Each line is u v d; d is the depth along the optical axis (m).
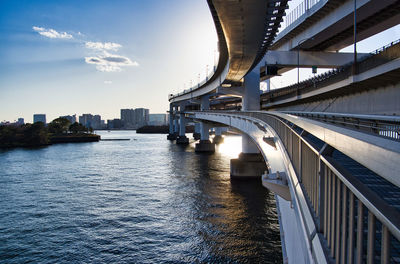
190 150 91.06
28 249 19.53
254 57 30.31
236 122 36.28
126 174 46.41
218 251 18.53
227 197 30.89
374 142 2.24
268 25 20.86
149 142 136.00
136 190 35.03
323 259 3.83
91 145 117.00
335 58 41.66
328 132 3.70
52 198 31.91
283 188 9.24
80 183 39.69
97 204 29.33
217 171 48.19
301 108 40.72
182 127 125.25
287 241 9.60
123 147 105.12
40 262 17.89
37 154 80.56
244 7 17.36
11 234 21.98
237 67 35.44
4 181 41.59
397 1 25.94
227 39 24.48
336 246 3.56
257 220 23.75
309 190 5.72
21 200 31.27
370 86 21.55
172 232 21.69
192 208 27.28
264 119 19.33
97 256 18.42
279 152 12.48
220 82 48.41
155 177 43.50
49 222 24.41
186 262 17.31
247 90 46.00
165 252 18.61
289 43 43.06
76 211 27.17
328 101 30.92
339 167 3.55
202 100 92.25
